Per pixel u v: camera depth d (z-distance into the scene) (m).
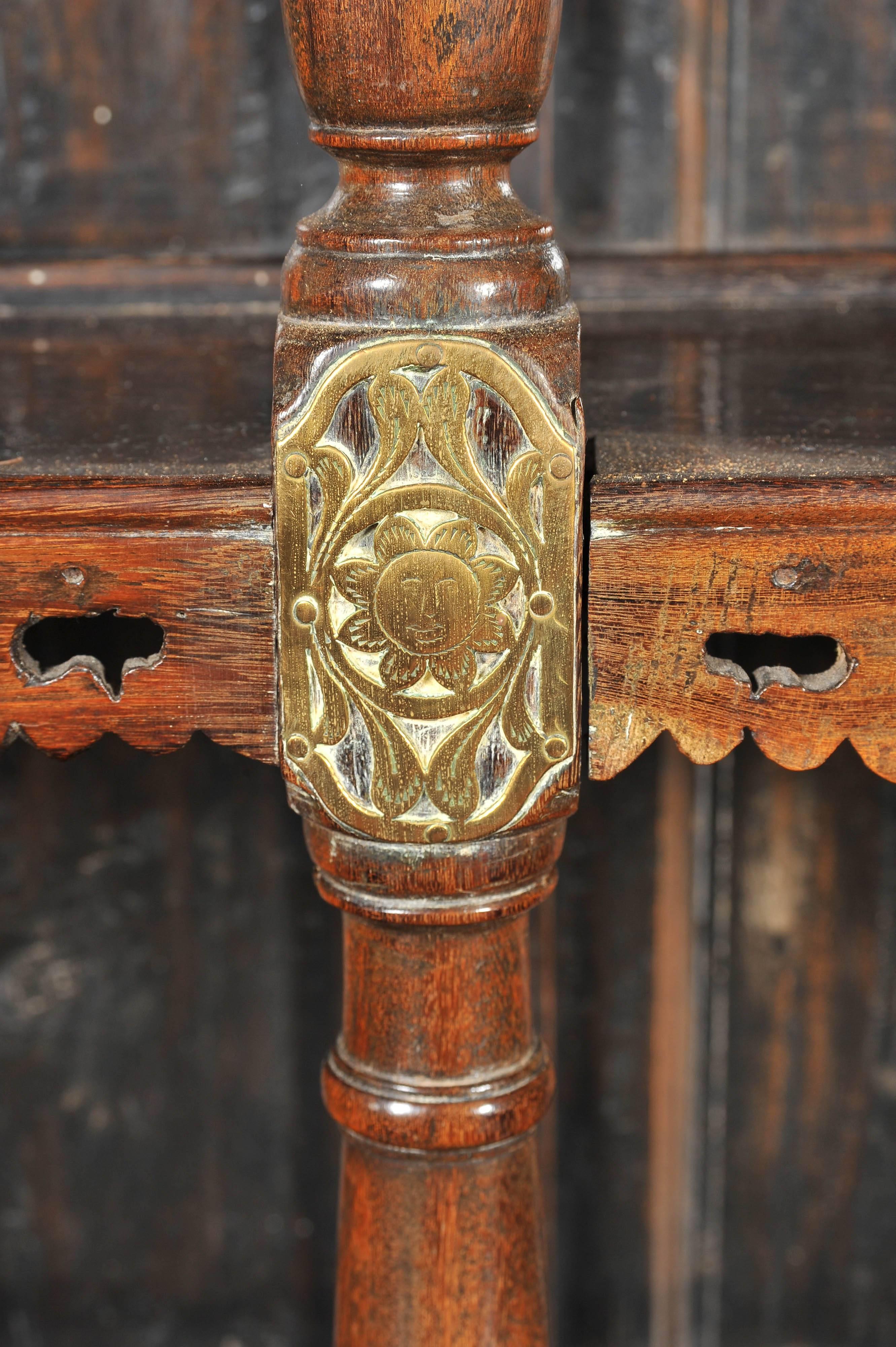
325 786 0.57
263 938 0.84
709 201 0.77
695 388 0.64
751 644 0.79
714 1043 0.86
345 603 0.56
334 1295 0.87
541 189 0.77
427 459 0.55
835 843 0.83
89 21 0.75
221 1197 0.88
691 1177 0.88
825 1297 0.89
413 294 0.54
